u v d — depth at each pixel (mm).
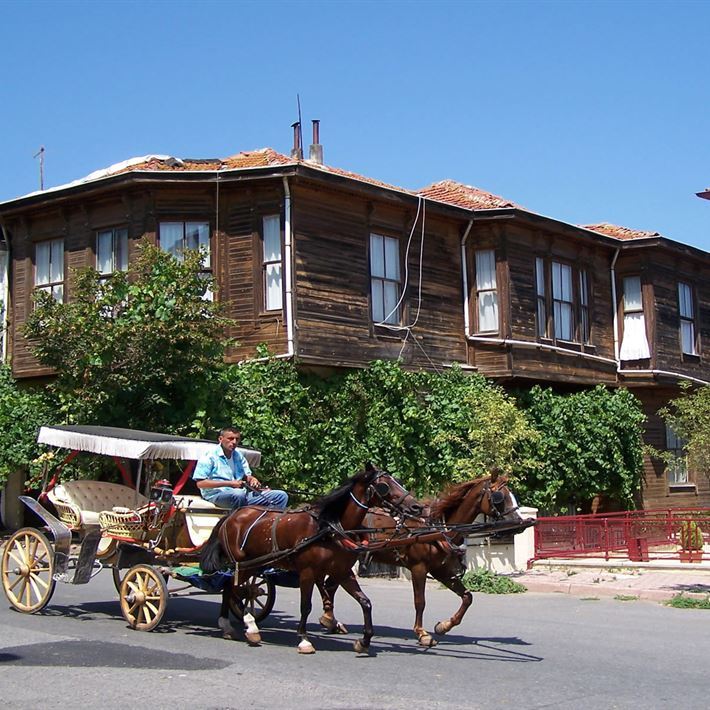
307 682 9578
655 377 30203
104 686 9352
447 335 26391
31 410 23672
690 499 32281
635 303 30766
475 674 10086
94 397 20359
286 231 22734
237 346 22500
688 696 9148
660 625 14070
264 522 11906
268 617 14102
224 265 23422
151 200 23281
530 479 26828
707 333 33344
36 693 9062
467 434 24438
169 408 21016
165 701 8766
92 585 17688
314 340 22859
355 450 23312
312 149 29781
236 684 9461
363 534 11992
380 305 24828
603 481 28344
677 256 31812
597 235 29422
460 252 27141
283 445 21938
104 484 14906
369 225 24703
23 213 25359
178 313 20641
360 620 14133
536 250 27812
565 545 21594
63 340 20656
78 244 24578
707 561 20281
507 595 17922
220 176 22891
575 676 10055
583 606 16344
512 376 26375
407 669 10305
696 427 18750
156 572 12508
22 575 14156
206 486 12656
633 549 20906
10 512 27406
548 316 27844
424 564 12039
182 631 12625
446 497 12766
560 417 27219
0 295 26188
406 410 24078
